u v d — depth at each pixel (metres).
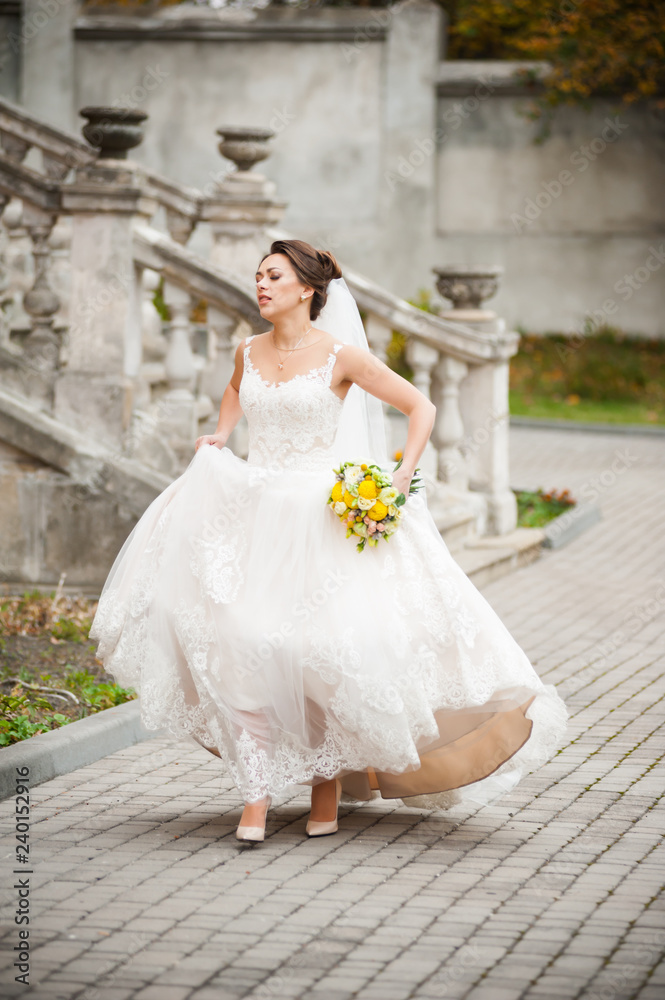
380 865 7.24
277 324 7.98
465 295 17.23
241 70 32.69
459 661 7.53
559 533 18.28
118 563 8.12
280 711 7.43
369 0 37.62
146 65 32.34
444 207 34.38
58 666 11.35
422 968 5.90
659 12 32.59
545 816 8.10
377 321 16.36
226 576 7.58
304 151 33.34
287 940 6.21
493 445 17.31
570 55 32.78
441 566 7.71
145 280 16.72
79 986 5.71
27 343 14.21
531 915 6.50
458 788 7.96
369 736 7.35
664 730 10.02
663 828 7.84
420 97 33.25
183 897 6.74
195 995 5.63
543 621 13.89
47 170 14.10
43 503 13.68
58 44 31.81
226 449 8.30
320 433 7.86
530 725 7.79
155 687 7.70
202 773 9.06
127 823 7.96
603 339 34.41
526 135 34.06
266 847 7.55
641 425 29.73
